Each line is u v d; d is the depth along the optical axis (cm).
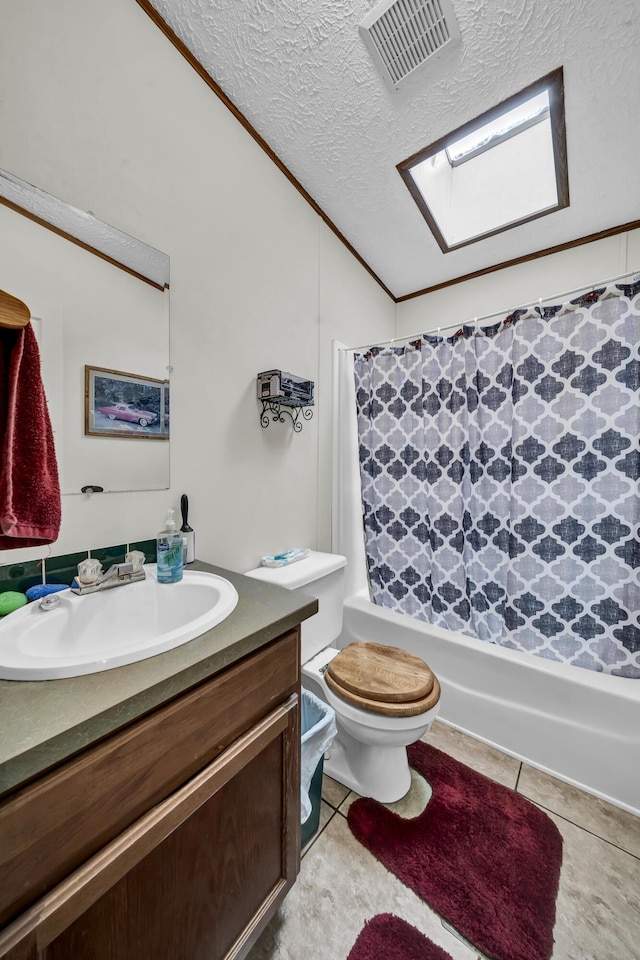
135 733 51
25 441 69
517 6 96
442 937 83
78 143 88
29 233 82
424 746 144
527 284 201
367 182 155
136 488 102
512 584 151
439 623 171
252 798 70
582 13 97
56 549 88
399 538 186
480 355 161
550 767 130
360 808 117
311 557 153
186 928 59
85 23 88
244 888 70
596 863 100
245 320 133
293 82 116
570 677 129
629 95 117
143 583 89
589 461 136
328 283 178
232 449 129
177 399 111
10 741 41
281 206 148
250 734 69
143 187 101
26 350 69
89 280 92
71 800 45
